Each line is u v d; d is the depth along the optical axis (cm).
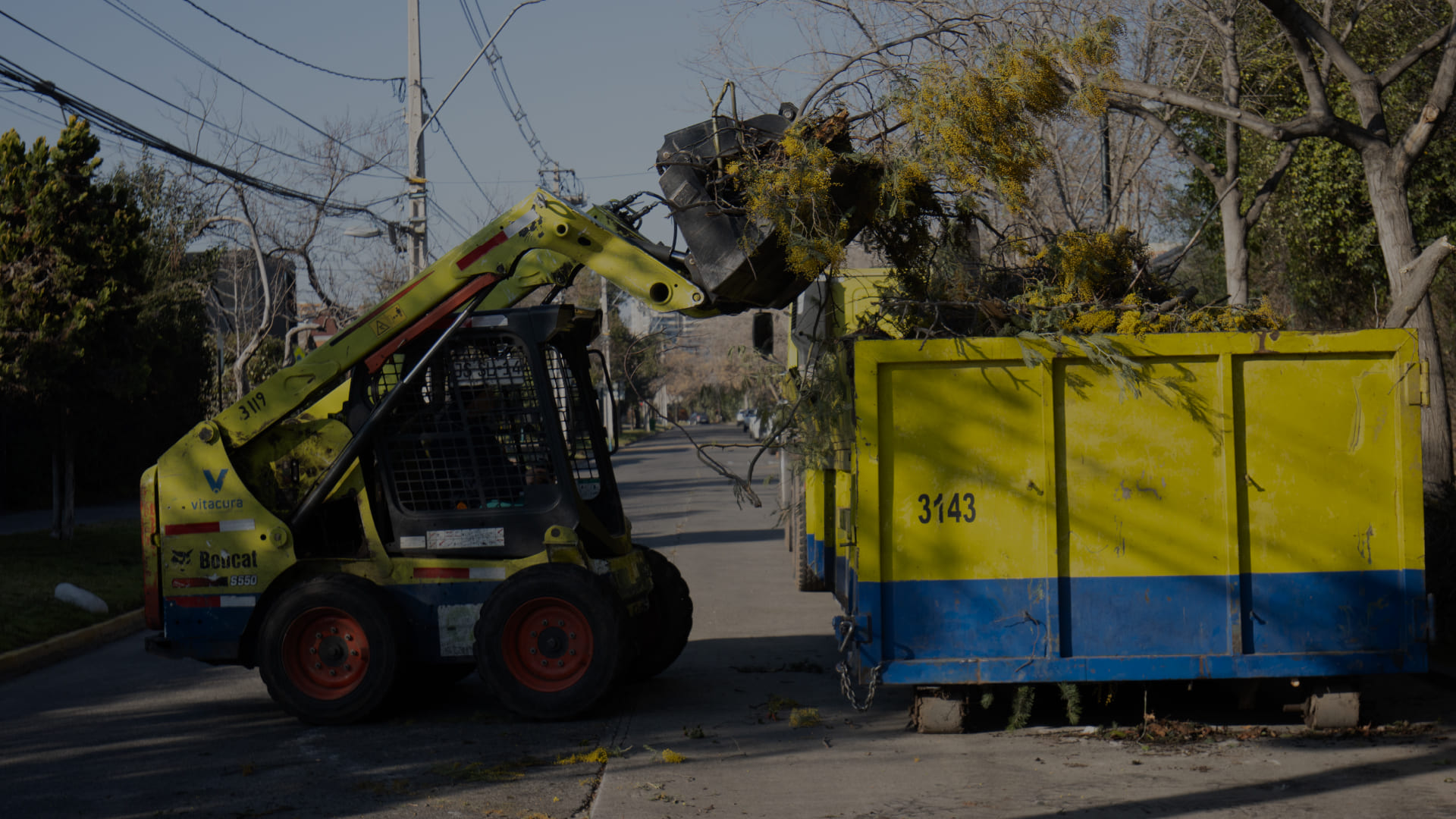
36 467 2717
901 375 675
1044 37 1200
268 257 2639
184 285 2636
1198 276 2612
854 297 937
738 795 585
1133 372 668
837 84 732
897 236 758
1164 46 1809
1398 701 767
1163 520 671
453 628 790
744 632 1117
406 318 809
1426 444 1120
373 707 761
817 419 756
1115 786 584
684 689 865
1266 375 674
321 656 776
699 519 2373
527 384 806
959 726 698
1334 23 1756
